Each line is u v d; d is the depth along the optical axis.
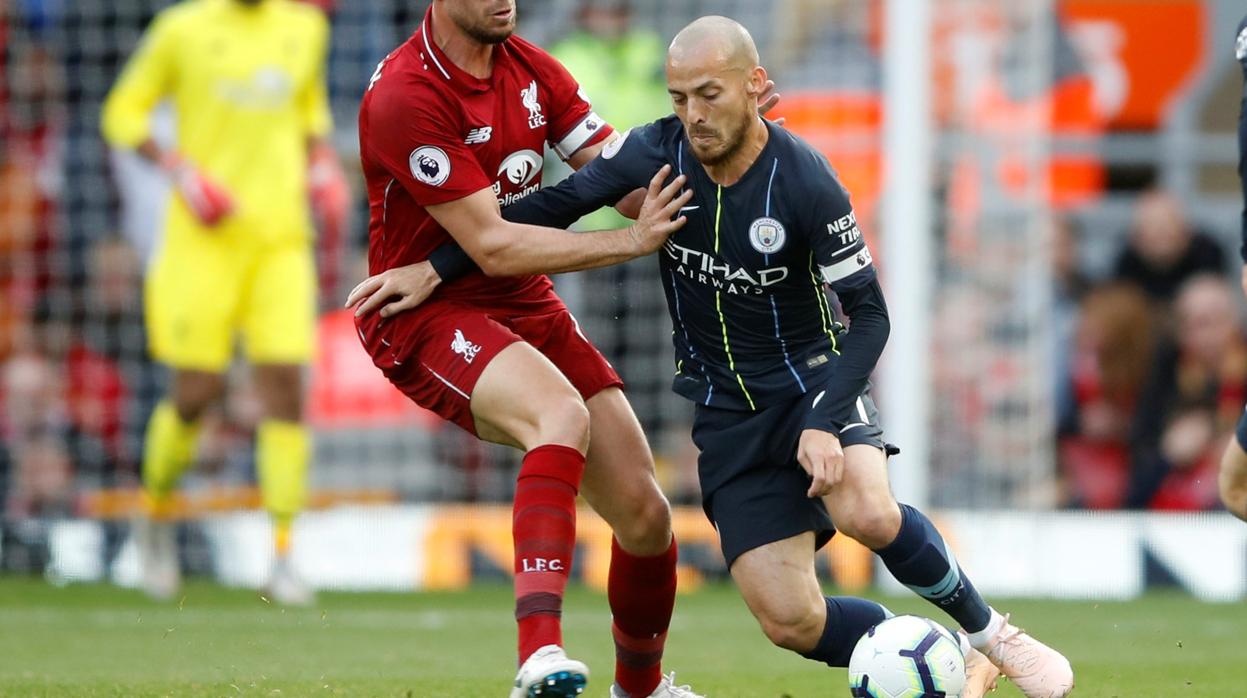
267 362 30.36
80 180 39.97
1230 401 38.38
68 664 22.45
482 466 38.66
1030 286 38.88
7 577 35.56
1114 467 38.56
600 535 35.47
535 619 15.10
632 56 37.78
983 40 39.81
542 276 17.75
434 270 16.80
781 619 16.62
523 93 17.09
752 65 15.62
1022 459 38.19
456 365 16.47
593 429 16.98
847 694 19.62
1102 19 43.16
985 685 17.05
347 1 40.19
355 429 38.34
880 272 37.94
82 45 40.66
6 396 38.12
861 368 15.93
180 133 30.75
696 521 35.44
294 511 30.50
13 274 39.34
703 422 17.27
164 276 30.66
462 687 19.66
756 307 16.66
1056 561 34.53
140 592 32.81
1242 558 34.41
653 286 38.91
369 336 17.28
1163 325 39.03
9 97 40.12
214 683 19.94
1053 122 41.91
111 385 38.56
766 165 16.11
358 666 22.27
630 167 16.58
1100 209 41.88
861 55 39.56
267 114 30.67
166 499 31.33
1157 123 43.09
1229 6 43.09
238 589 33.56
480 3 16.02
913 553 16.23
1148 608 31.27
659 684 17.98
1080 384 39.12
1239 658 23.88
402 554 35.38
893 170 34.41
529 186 17.41
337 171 33.44
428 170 16.38
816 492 15.66
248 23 30.70
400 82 16.44
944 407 38.44
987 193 39.50
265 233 30.55
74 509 37.59
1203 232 39.62
